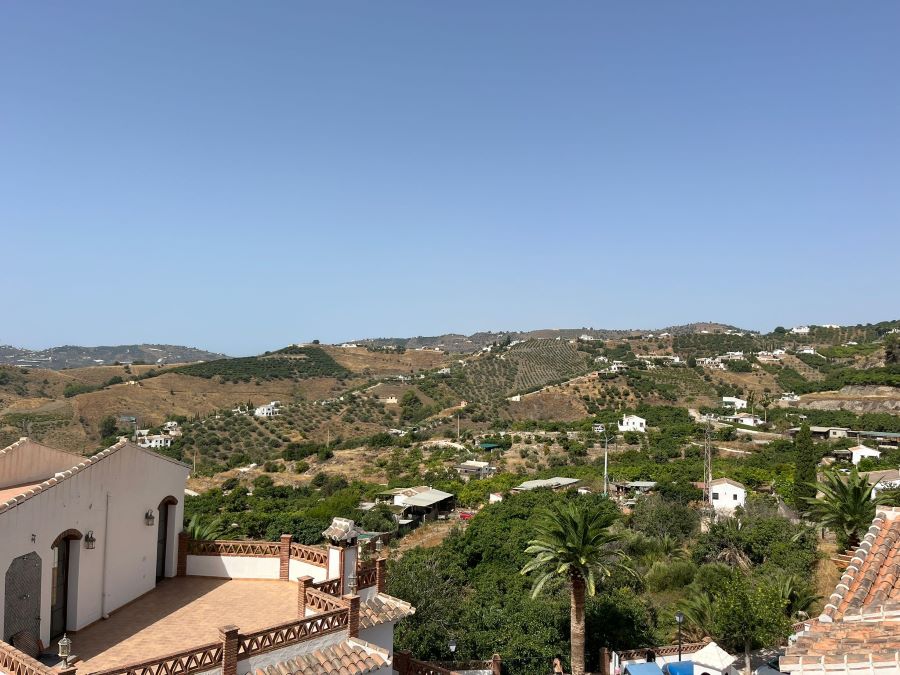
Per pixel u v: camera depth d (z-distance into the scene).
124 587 17.41
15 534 13.15
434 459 104.69
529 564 28.03
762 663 28.86
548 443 110.06
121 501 17.30
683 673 27.14
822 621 10.84
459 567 46.66
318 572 18.84
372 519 65.62
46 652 14.06
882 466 79.69
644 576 40.69
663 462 92.12
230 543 20.22
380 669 14.64
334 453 117.88
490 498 75.94
